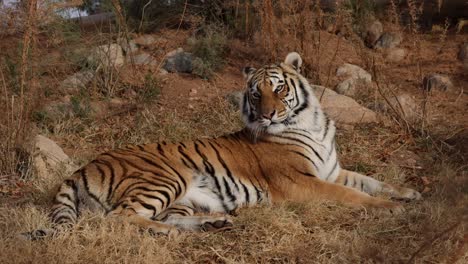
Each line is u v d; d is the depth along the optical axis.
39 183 8.11
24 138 8.68
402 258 5.93
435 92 11.38
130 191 7.05
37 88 10.03
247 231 6.81
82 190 7.11
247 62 12.64
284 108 7.77
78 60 11.84
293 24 11.99
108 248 6.25
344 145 9.49
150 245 6.27
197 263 6.23
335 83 11.69
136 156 7.41
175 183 7.34
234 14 13.62
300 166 7.77
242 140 8.00
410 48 12.95
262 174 7.82
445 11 13.73
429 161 8.97
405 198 7.84
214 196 7.67
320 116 8.15
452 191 5.01
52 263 5.95
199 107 11.02
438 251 5.92
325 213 7.27
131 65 12.21
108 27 13.78
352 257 6.06
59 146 9.57
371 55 12.64
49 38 11.79
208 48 12.43
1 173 8.55
